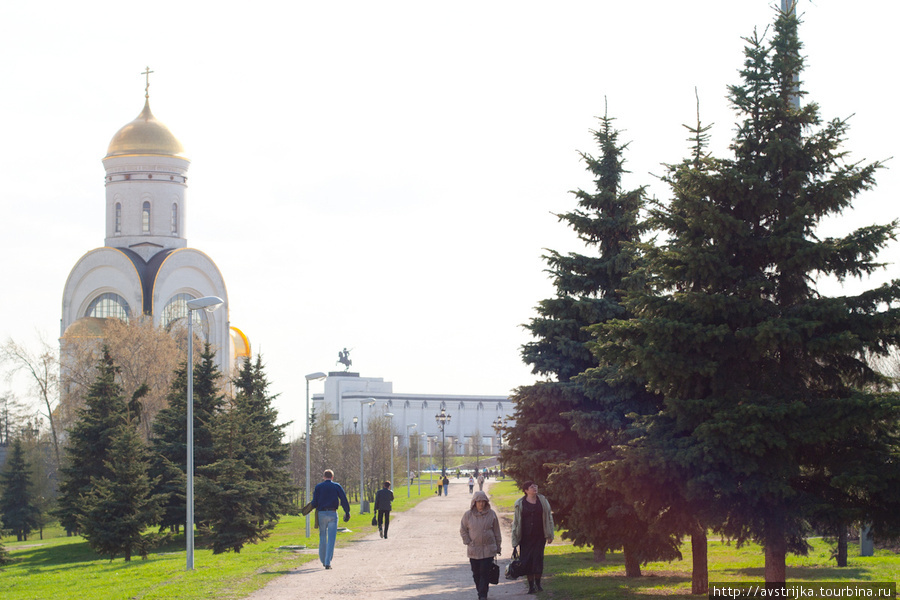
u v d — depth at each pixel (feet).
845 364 45.91
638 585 58.03
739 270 46.32
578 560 80.33
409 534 119.75
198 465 138.72
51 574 85.61
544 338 70.85
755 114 47.26
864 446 44.27
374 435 274.16
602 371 64.39
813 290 47.34
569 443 67.77
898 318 42.88
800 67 47.26
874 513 43.62
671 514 47.65
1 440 278.05
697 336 44.65
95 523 109.91
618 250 71.51
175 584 61.41
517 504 51.31
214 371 145.69
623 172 73.46
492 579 49.78
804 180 46.47
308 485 120.57
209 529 112.06
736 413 43.93
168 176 320.91
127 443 113.91
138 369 201.77
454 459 579.07
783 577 46.50
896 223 44.21
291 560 80.02
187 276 309.83
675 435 47.96
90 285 306.14
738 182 45.19
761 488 43.42
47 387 220.23
